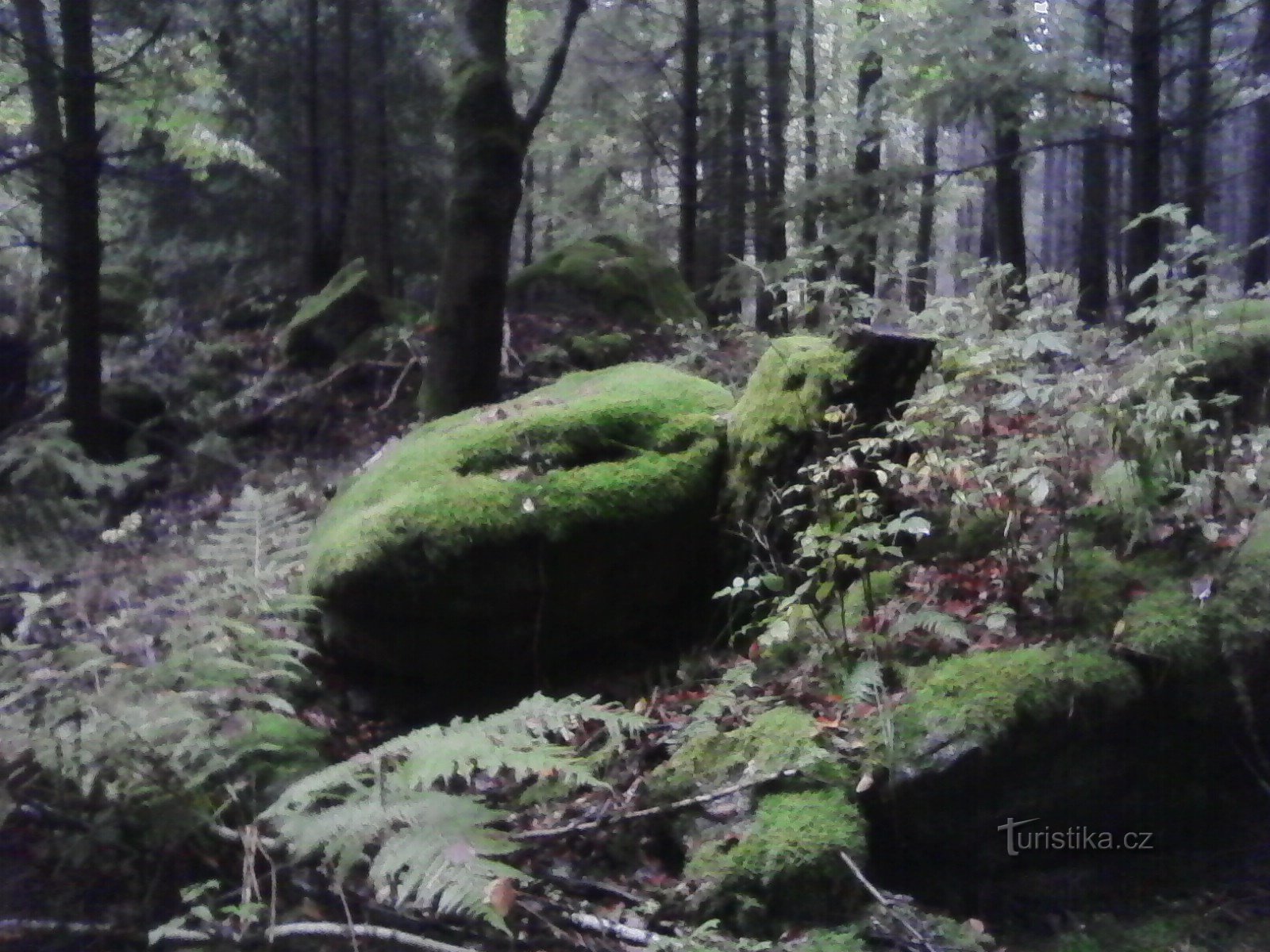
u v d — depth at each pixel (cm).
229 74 1310
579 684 435
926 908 312
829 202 948
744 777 331
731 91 1451
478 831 265
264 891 300
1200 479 389
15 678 342
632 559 432
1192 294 568
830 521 408
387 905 293
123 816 309
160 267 1382
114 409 859
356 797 283
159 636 403
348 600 420
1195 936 300
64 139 843
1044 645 357
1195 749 346
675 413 471
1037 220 2338
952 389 424
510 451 452
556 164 1992
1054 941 302
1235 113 912
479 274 703
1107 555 388
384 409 898
